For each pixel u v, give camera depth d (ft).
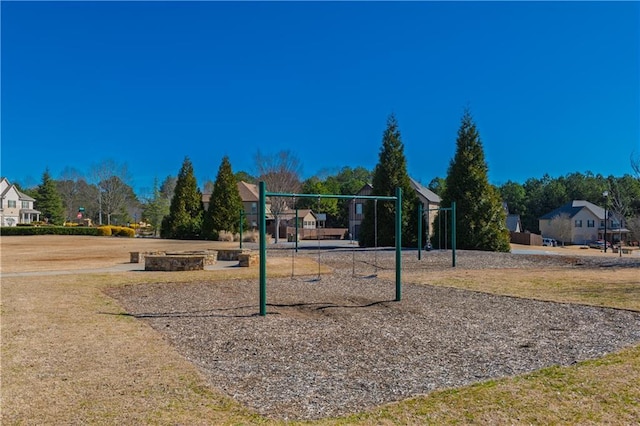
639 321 23.47
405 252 69.05
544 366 15.98
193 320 23.94
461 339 20.15
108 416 11.31
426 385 14.07
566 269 48.73
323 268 49.78
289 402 12.57
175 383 13.80
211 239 115.85
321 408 12.13
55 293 30.89
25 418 11.18
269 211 178.91
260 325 22.88
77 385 13.48
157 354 16.93
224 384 14.06
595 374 14.51
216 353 17.75
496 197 76.07
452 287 35.96
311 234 151.02
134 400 12.39
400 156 84.07
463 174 76.43
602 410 11.71
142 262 55.57
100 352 17.04
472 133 77.46
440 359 17.08
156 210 182.09
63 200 244.01
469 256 62.13
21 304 26.71
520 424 10.94
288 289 35.55
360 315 25.49
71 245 93.76
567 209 194.80
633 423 10.98
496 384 13.71
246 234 110.73
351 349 18.49
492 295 32.07
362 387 13.92
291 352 17.99
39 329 20.62
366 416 11.49
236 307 27.86
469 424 10.96
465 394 12.91
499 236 74.95
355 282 39.47
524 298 30.66
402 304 28.86
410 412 11.71
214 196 116.98
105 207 208.33
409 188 84.33
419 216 59.21
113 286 35.76
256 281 40.01
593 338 20.03
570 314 25.44
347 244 100.48
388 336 20.70
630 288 34.40
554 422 11.04
